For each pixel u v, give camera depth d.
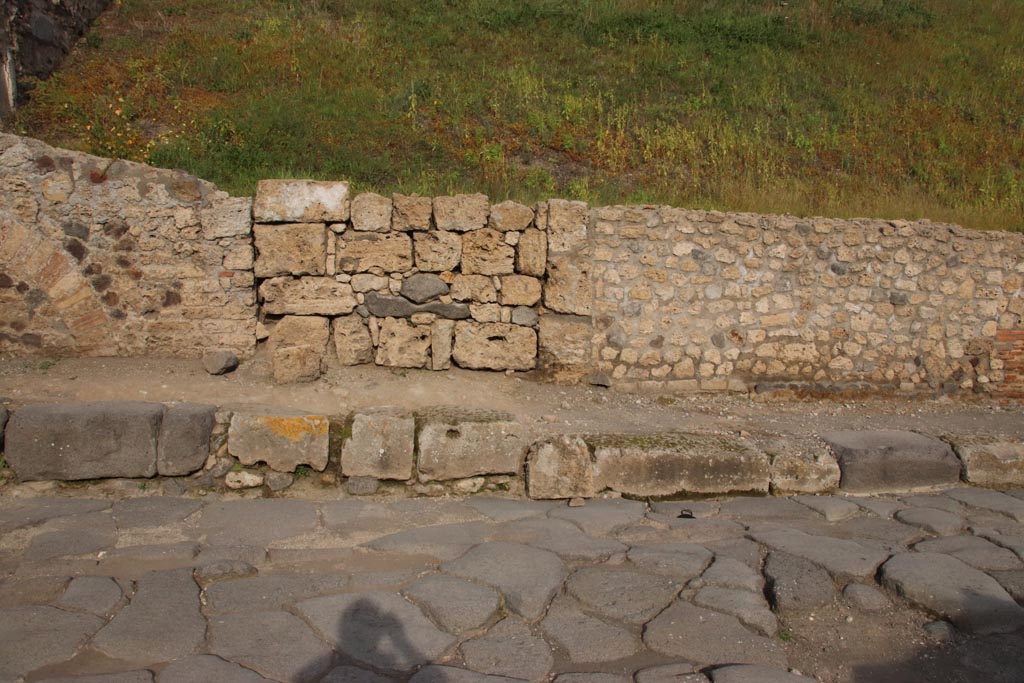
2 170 5.18
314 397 5.04
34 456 4.12
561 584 3.36
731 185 8.16
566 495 4.45
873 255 6.26
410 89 9.39
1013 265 6.54
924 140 9.98
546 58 11.16
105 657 2.68
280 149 7.76
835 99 10.75
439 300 5.70
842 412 6.01
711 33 12.34
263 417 4.32
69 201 5.28
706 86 10.77
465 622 3.00
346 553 3.61
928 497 4.68
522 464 4.54
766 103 10.42
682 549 3.72
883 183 8.90
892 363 6.39
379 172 7.73
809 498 4.59
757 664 2.83
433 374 5.66
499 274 5.72
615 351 5.94
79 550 3.48
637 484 4.51
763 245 6.08
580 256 5.81
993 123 10.71
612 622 3.09
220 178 7.18
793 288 6.16
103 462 4.17
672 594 3.30
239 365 5.42
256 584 3.25
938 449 4.87
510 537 3.83
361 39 10.93
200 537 3.71
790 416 5.79
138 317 5.42
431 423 4.45
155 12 11.00
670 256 5.95
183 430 4.23
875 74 11.75
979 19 14.57
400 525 3.98
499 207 5.67
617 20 12.37
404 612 3.06
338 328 5.57
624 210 5.85
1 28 7.66
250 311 5.53
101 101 8.25
